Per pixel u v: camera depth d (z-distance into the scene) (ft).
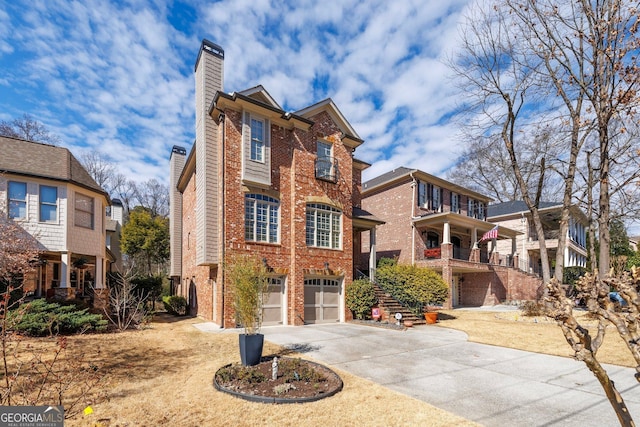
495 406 18.83
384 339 37.60
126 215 142.72
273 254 47.60
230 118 45.83
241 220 45.09
